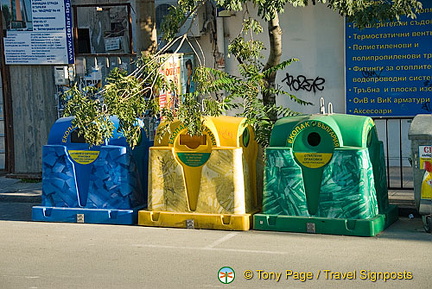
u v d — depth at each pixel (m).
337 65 15.54
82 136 11.98
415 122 10.72
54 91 16.23
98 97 13.91
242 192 11.11
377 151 11.20
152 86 11.59
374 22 11.95
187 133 11.23
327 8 15.45
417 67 14.88
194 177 11.30
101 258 9.57
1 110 16.95
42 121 16.39
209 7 16.27
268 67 12.89
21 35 16.16
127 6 16.38
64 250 10.09
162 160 11.43
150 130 14.50
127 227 11.59
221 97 15.45
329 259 9.21
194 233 10.95
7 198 14.80
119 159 11.80
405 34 14.87
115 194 11.85
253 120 11.49
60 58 16.05
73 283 8.38
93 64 16.09
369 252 9.54
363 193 10.47
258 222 10.99
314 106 15.81
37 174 16.47
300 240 10.32
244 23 13.38
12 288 8.23
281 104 16.05
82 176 12.03
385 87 15.15
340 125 10.75
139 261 9.35
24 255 9.84
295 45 15.78
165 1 16.47
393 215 11.44
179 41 16.59
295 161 10.80
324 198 10.64
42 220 12.19
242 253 9.63
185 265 9.09
